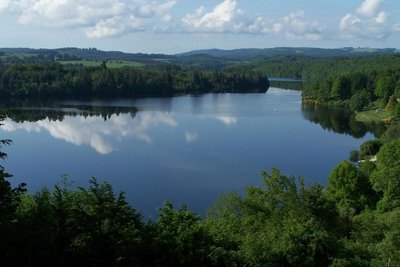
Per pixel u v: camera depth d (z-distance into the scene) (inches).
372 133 4554.6
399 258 927.0
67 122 4741.6
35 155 3339.1
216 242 989.2
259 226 1085.1
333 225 1127.6
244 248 948.6
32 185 2691.9
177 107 6382.9
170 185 2709.2
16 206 888.9
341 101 6865.2
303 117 5575.8
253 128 4685.0
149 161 3228.3
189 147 3710.6
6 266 826.8
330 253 909.2
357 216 1555.1
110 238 941.2
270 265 901.8
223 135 4261.8
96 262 939.3
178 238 946.1
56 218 927.0
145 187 2664.9
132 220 1006.4
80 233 933.2
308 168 3189.0
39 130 4254.4
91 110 5876.0
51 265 879.7
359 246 983.6
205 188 2659.9
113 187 2655.0
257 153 3567.9
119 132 4269.2
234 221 1165.7
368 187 2043.6
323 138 4239.7
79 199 1016.2
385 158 2121.1
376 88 6924.2
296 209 1108.5
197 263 934.4
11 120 4800.7
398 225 1167.0
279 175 1195.9
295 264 896.9
